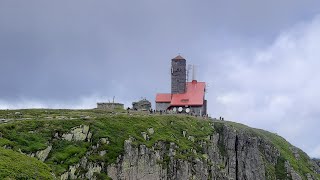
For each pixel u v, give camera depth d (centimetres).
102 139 11875
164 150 13962
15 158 7156
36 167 7062
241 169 18825
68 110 15525
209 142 16812
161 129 15012
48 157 10175
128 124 13638
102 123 12681
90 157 11088
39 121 11119
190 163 14400
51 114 13562
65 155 10431
